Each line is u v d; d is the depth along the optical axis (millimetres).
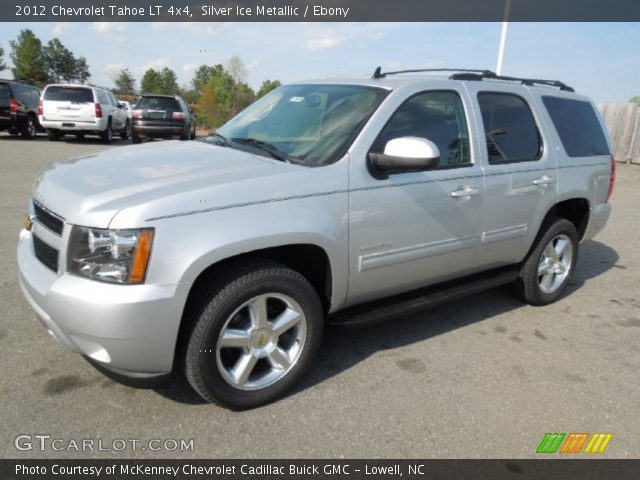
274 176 2777
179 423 2711
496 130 3887
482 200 3689
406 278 3449
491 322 4234
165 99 17438
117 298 2354
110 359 2471
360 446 2627
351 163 3018
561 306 4695
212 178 2693
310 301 2947
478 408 3006
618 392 3273
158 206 2424
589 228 4871
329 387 3135
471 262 3840
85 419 2689
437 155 2900
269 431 2697
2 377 2979
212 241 2494
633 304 4828
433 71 4164
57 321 2480
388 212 3158
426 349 3689
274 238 2670
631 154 17562
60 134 17172
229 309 2645
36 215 2898
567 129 4523
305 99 3693
